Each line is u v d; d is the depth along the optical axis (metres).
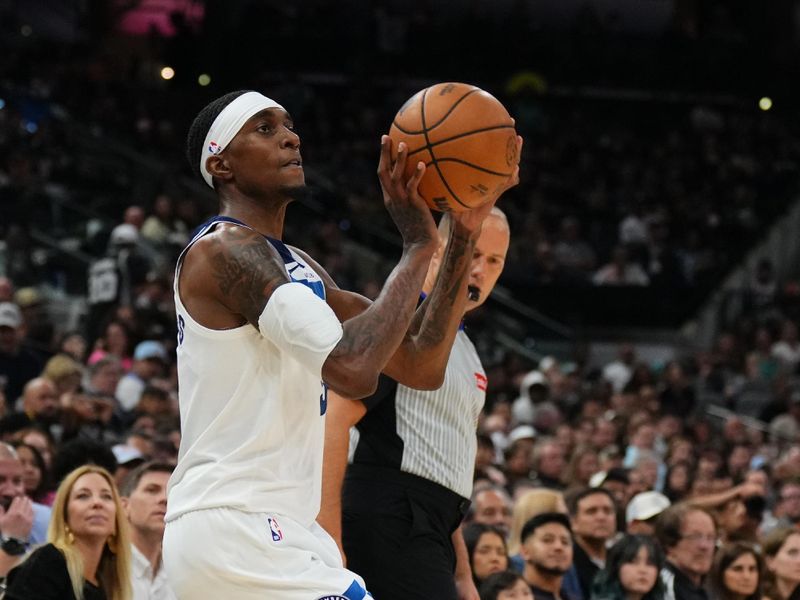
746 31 39.22
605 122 37.31
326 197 29.91
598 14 40.19
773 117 37.62
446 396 6.07
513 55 37.31
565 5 40.38
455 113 5.04
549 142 35.72
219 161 4.89
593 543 10.22
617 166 35.03
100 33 40.16
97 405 12.80
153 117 33.91
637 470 14.11
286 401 4.72
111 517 7.16
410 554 5.95
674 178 34.84
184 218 25.05
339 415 5.69
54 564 6.77
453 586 6.04
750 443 19.91
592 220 32.19
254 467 4.65
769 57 38.56
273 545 4.61
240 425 4.68
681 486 14.51
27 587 6.67
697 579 9.80
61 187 25.78
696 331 28.97
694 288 29.17
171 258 22.39
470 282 6.36
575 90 37.56
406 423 6.03
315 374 4.57
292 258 4.94
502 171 5.09
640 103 37.81
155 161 28.52
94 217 23.20
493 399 21.34
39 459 9.44
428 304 5.34
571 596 9.61
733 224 32.34
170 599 8.04
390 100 36.25
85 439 9.70
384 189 5.07
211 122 4.92
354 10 38.25
